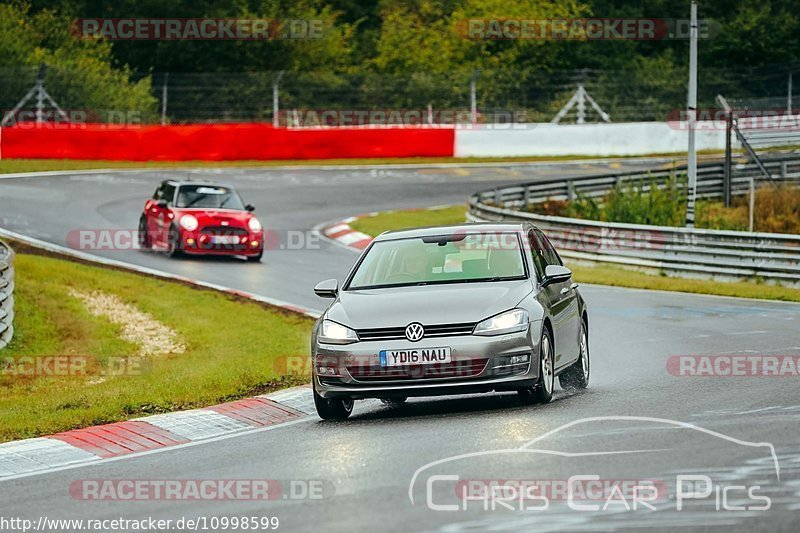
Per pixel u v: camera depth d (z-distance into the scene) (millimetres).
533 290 40594
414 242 43625
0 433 39469
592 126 188500
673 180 135500
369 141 178000
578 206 130500
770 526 23516
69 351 61094
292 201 138875
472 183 158375
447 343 37969
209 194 98312
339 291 42344
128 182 145750
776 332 61125
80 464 34688
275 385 49000
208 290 79125
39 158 161125
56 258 93562
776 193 142125
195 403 44875
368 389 38312
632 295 82938
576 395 42969
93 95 193875
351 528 24453
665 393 41938
